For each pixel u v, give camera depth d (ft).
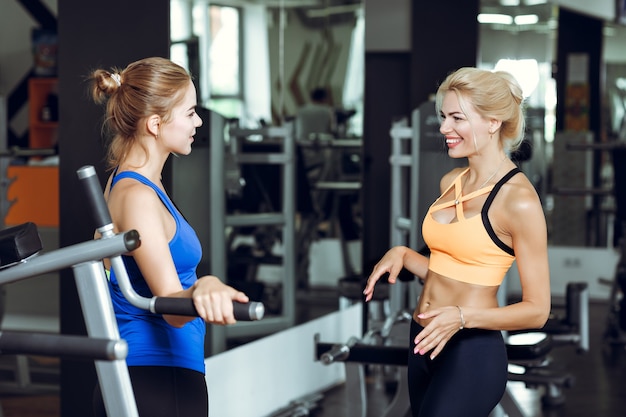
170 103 6.61
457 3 22.22
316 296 17.17
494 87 7.84
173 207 6.64
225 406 13.51
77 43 12.09
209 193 13.66
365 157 22.36
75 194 12.14
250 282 15.08
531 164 19.62
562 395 16.07
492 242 7.82
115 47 11.98
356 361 11.89
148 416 6.38
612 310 21.59
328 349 11.87
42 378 16.21
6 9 31.30
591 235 27.96
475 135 7.91
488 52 26.53
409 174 18.76
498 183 7.83
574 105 27.35
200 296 5.50
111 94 6.77
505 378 8.07
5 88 31.35
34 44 30.14
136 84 6.59
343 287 16.87
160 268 6.23
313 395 16.11
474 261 7.93
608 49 27.07
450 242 7.98
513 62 26.73
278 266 15.89
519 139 8.07
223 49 14.05
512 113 7.92
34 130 30.32
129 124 6.64
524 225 7.61
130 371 6.42
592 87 27.25
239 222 14.71
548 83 27.17
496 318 7.55
